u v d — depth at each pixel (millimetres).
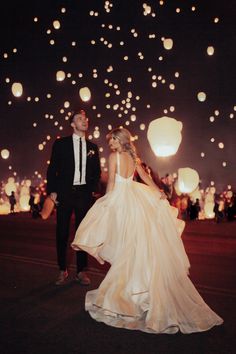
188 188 11531
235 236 11227
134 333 4031
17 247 9078
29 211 23734
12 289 5590
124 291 4250
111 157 4832
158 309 4059
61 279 5836
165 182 18750
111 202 4754
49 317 4504
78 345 3775
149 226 4496
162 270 4281
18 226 14062
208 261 7527
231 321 4312
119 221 4629
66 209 5867
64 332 4082
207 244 9688
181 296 4273
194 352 3607
